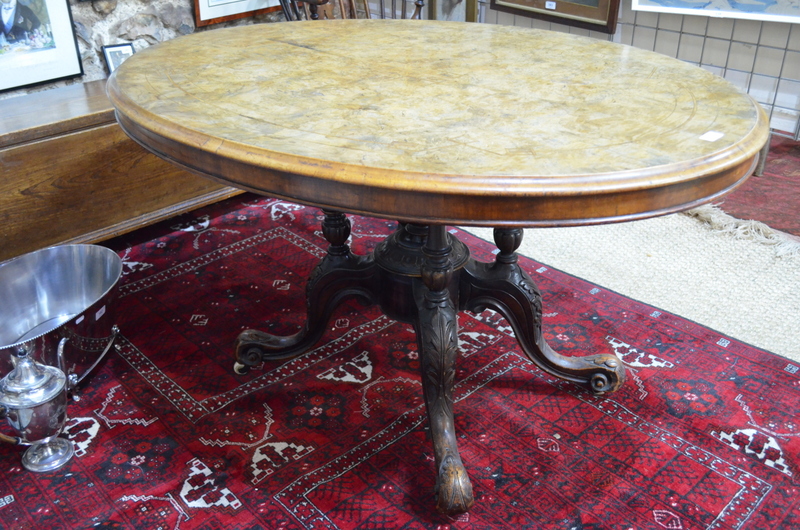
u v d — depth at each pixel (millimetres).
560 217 979
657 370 1792
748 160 1097
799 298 2092
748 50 3012
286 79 1471
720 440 1563
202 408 1679
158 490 1445
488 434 1590
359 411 1670
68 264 1945
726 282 2188
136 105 1296
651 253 2377
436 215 988
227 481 1468
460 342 1926
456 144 1088
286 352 1790
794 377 1758
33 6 2391
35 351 1530
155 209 2402
